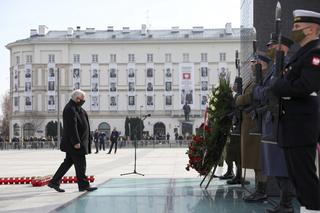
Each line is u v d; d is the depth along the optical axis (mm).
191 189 8898
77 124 9000
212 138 8414
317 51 4371
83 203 7441
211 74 89625
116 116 89625
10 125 93375
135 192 8688
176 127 88125
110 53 90688
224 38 89000
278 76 4754
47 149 53219
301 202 4574
